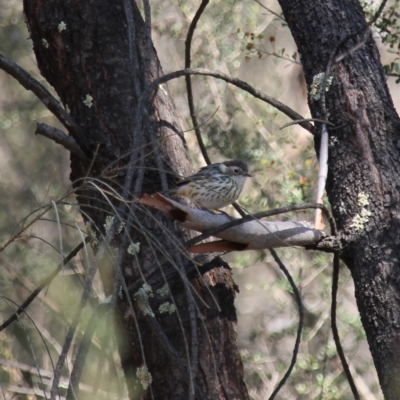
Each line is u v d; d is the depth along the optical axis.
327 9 10.34
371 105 9.66
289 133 18.91
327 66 9.85
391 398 8.55
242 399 9.81
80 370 6.75
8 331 15.23
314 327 18.23
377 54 10.20
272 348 18.89
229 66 19.41
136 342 9.81
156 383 9.66
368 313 8.89
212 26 18.89
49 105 10.05
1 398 11.73
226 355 9.90
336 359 18.00
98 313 7.80
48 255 15.46
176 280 9.87
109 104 10.57
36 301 15.41
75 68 10.82
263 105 18.78
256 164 18.09
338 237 9.21
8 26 19.48
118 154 10.30
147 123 8.93
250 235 8.77
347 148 9.56
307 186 17.27
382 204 9.13
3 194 16.44
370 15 13.48
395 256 8.89
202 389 9.60
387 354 8.64
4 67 9.63
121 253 7.24
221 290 10.19
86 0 10.97
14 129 19.03
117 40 10.87
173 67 19.83
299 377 17.67
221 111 18.66
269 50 21.05
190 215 8.31
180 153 10.76
